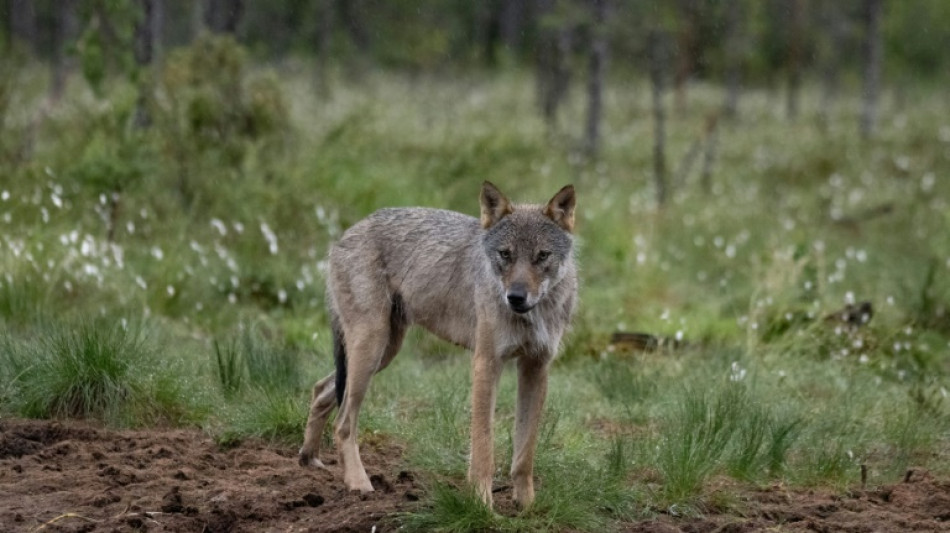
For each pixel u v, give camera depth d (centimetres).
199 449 940
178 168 1714
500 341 781
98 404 1006
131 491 821
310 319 1397
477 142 2105
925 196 2362
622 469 863
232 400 1053
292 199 1664
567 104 3853
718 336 1422
